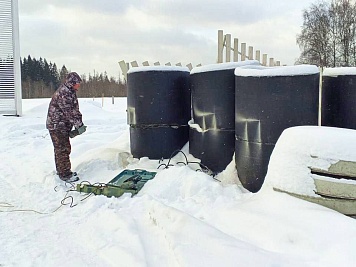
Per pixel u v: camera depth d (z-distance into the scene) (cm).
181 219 337
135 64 706
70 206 453
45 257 321
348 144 332
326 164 335
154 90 606
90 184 516
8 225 398
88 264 306
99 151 671
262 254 266
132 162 620
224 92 538
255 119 464
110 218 396
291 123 445
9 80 1650
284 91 445
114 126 1315
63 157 561
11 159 762
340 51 3500
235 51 808
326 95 511
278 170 365
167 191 471
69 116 556
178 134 620
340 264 240
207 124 557
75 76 564
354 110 487
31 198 493
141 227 364
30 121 1390
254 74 461
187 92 632
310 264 249
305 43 3656
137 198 455
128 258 302
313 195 337
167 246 311
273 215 325
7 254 328
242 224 326
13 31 1631
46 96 6266
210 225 327
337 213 307
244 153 484
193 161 577
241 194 458
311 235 279
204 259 266
